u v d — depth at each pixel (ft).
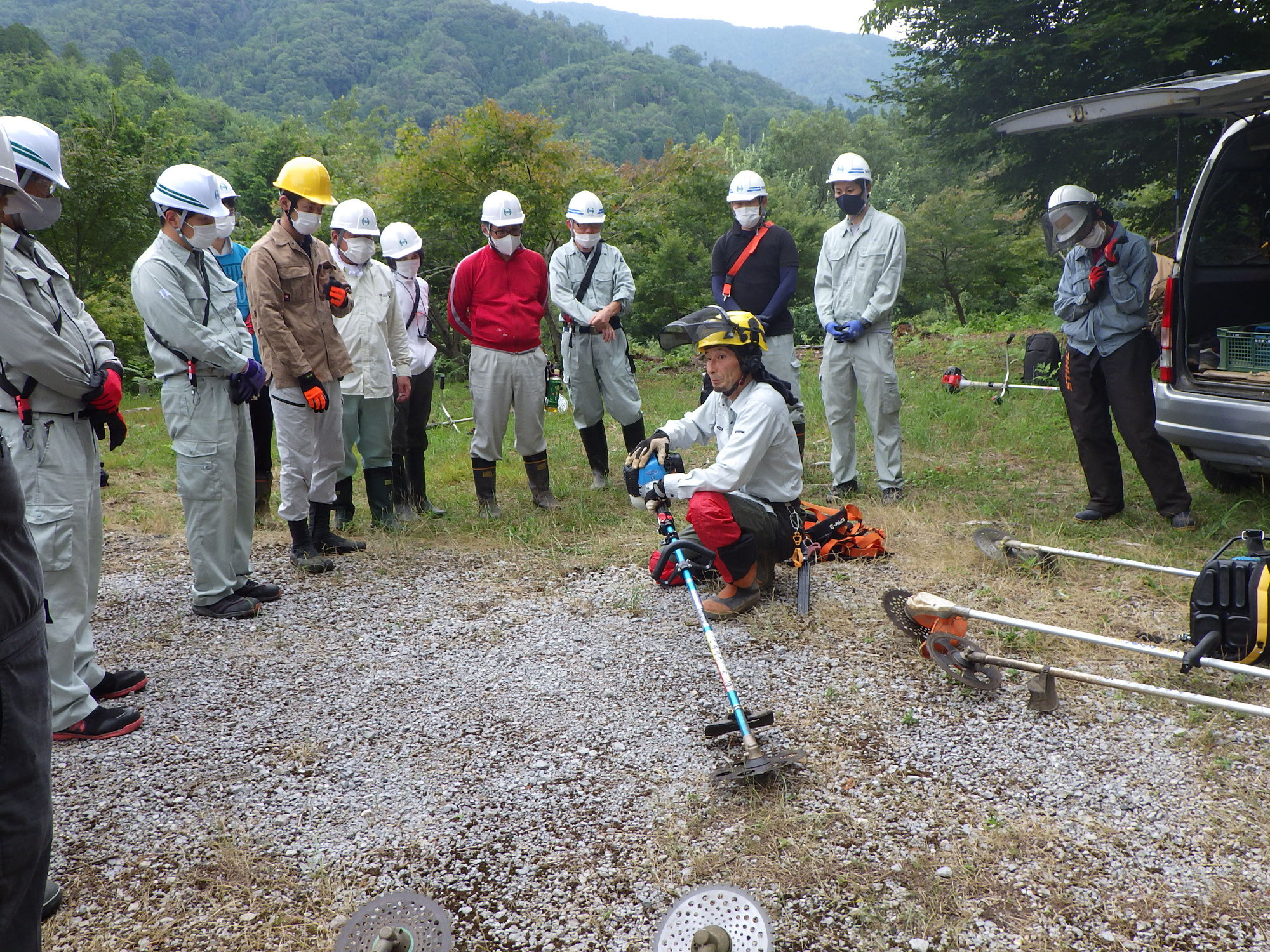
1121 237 16.76
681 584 15.28
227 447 13.98
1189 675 11.47
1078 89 47.24
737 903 7.49
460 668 12.60
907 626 12.35
